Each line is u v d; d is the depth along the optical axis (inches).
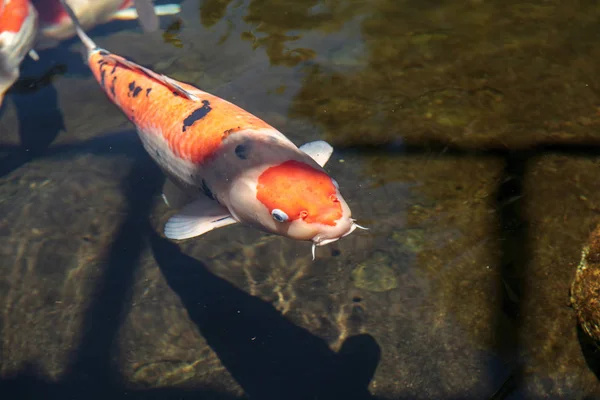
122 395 57.5
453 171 64.9
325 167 66.3
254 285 61.5
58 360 59.5
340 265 61.4
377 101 71.0
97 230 66.0
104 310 61.6
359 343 57.7
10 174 70.0
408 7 81.1
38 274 63.9
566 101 68.4
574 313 56.9
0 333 61.2
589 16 75.9
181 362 58.6
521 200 62.4
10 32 75.7
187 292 61.8
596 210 60.9
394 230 62.3
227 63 76.4
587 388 54.4
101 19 84.7
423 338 57.4
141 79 59.6
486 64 72.7
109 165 69.9
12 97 76.1
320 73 74.2
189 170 55.6
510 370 55.4
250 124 54.1
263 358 57.9
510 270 59.3
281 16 82.7
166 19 84.4
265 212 50.7
